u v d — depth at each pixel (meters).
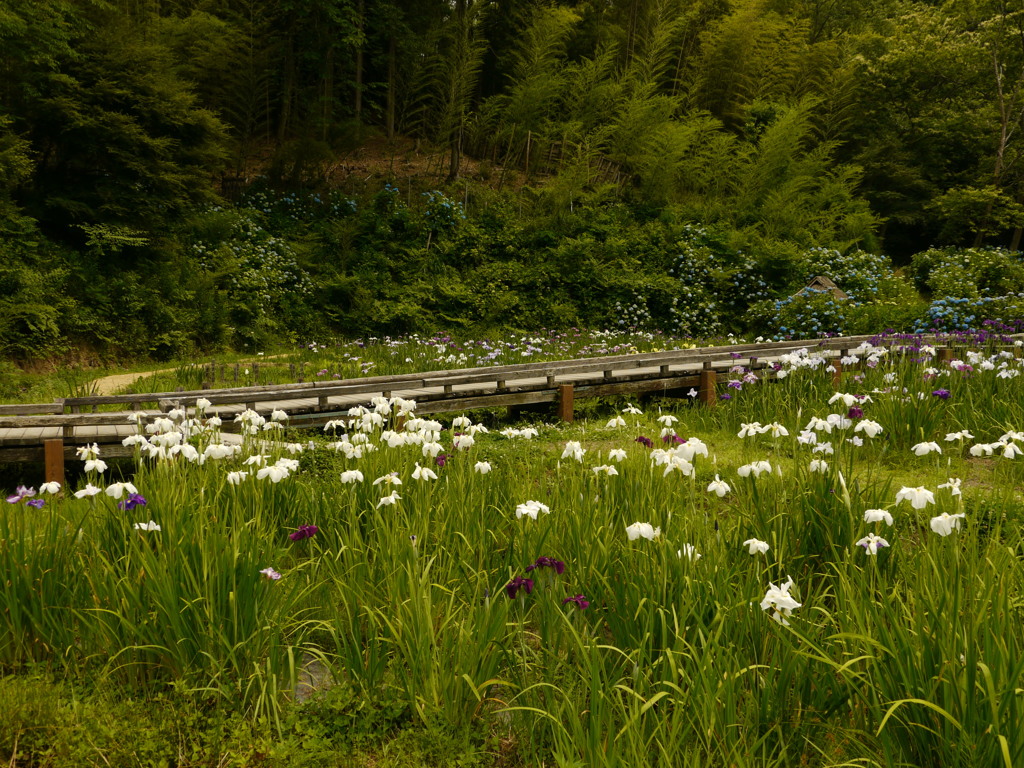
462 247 23.77
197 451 4.46
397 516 3.97
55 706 2.81
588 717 2.69
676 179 29.03
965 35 30.84
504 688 3.03
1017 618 2.69
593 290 22.78
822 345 12.56
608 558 3.43
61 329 15.12
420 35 31.73
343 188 26.41
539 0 32.75
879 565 3.50
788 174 29.56
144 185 18.44
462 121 28.48
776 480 4.32
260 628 3.09
